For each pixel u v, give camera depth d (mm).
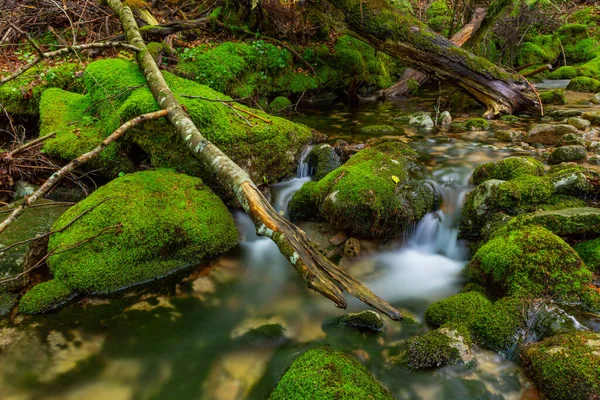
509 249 3059
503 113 7066
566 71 11219
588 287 2795
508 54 11422
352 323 3061
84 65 6125
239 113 5102
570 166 4246
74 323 3000
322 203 4125
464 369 2537
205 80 6410
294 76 7789
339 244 4062
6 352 2717
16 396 2445
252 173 4750
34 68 5996
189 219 3738
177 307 3268
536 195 3754
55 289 3143
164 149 4414
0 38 6484
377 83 9070
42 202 4066
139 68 5336
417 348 2631
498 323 2691
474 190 4121
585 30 13492
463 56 6570
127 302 3250
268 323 3146
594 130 5801
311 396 2162
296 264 2732
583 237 3256
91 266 3260
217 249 3871
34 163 4566
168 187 3943
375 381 2430
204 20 7254
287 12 7566
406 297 3379
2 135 5656
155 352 2830
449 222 4219
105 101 4902
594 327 2559
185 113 4242
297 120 7086
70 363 2689
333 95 8586
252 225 4492
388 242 4082
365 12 6215
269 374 2672
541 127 5746
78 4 7125
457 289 3436
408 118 7133
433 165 4879
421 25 6453
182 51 6910
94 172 4625
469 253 3887
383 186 4031
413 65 6766
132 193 3742
